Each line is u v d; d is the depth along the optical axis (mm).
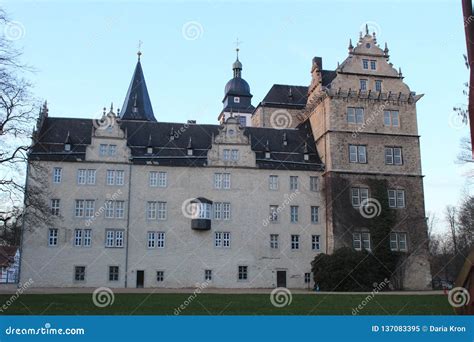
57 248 52094
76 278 51969
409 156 59469
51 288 49938
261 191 57312
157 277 53406
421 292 48406
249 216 56406
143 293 41156
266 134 62906
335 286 49562
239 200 56656
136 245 53656
